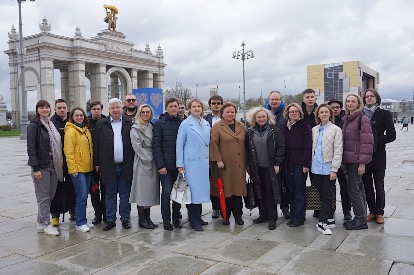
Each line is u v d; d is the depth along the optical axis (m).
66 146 5.96
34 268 4.55
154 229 6.12
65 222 6.65
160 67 61.81
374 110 6.09
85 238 5.69
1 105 51.69
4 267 4.60
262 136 6.05
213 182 6.36
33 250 5.19
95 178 6.47
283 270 4.30
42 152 5.87
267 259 4.65
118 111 6.15
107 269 4.48
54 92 46.44
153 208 7.62
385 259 4.54
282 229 5.93
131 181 6.22
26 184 10.48
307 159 5.90
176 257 4.80
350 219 6.30
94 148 6.22
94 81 51.72
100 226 6.35
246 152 6.31
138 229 6.13
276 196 5.89
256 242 5.32
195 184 5.96
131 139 6.08
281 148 6.00
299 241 5.30
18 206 7.84
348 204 6.30
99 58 50.31
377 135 5.97
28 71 47.50
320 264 4.44
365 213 5.84
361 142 5.59
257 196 6.23
